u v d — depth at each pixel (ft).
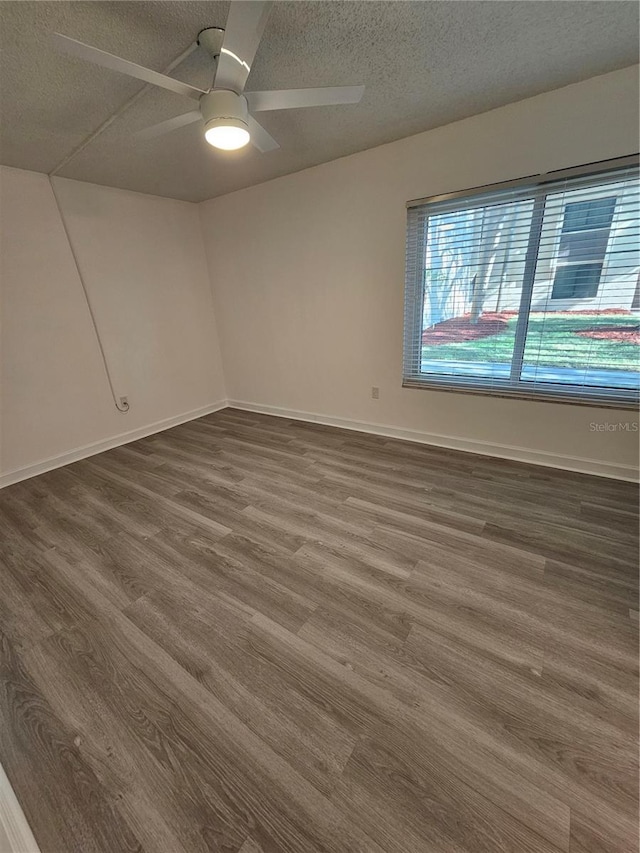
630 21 4.66
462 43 5.00
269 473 9.00
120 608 5.24
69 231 9.52
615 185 6.37
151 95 5.79
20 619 5.13
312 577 5.63
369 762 3.41
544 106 6.47
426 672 4.16
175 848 2.94
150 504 7.88
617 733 3.49
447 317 8.89
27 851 2.96
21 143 7.14
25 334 9.14
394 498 7.59
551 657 4.23
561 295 7.39
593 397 7.60
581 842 2.83
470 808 3.06
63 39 3.47
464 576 5.46
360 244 9.50
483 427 9.21
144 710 3.94
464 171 7.54
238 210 11.38
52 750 3.63
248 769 3.41
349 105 6.54
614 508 6.82
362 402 11.17
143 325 11.60
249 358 13.41
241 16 3.43
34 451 9.62
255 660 4.41
